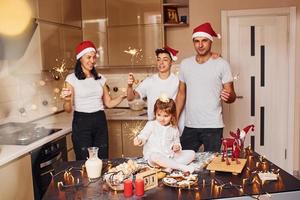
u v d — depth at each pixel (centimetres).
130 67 400
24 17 273
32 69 296
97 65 397
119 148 368
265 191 143
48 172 263
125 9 385
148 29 382
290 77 397
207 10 396
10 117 310
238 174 162
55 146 277
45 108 364
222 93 250
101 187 153
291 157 412
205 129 278
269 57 402
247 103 411
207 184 152
